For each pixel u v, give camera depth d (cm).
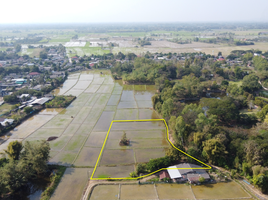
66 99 9625
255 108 8450
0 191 4016
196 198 4081
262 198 4019
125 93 10938
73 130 6981
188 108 6850
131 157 5491
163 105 7488
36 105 8981
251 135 5553
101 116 8094
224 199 4050
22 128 7138
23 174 4484
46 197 4116
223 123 7169
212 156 4894
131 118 7875
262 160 4459
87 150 5812
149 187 4388
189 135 5666
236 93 9769
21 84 11888
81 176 4762
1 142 6238
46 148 4838
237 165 4738
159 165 4809
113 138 6462
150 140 6325
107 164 5197
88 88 11812
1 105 9031
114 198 4091
